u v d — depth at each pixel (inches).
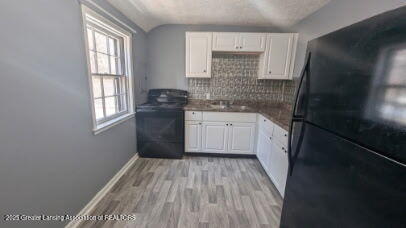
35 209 45.6
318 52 39.9
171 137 112.6
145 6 91.8
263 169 103.0
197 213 68.0
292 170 48.9
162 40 126.8
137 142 113.3
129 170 99.1
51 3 47.6
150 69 130.5
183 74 130.3
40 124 45.8
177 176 94.0
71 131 57.0
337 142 33.1
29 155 43.3
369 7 59.3
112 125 81.7
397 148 23.4
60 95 51.9
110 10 77.5
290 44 111.0
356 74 29.6
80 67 60.0
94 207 69.6
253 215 67.8
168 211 68.6
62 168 53.8
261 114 105.7
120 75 96.5
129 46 98.9
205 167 104.4
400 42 23.0
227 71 127.5
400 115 23.1
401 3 49.1
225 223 63.7
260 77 119.7
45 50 46.4
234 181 90.4
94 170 70.1
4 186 38.4
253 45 112.4
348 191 30.6
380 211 25.2
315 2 82.2
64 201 55.2
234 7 92.1
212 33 112.6
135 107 109.3
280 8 90.8
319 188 38.2
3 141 37.6
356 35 29.7
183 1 86.0
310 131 41.9
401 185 22.9
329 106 35.9
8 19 37.4
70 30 54.8
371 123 26.9
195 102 132.6
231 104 130.3
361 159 28.0
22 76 40.8
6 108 37.8
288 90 119.4
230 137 114.7
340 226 32.4
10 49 38.1
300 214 45.3
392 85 24.0
